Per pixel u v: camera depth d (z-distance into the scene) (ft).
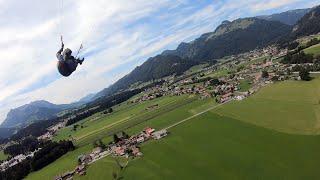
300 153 469.98
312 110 620.49
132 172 539.70
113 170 569.64
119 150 649.20
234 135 586.45
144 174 520.42
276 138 534.78
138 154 602.85
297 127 558.97
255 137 556.10
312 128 543.39
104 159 641.40
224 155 514.27
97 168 604.49
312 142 496.64
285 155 472.85
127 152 629.10
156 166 538.06
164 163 540.93
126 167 565.53
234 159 494.59
